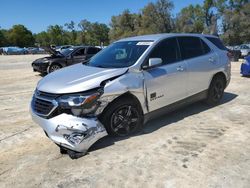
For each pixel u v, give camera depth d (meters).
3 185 3.38
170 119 5.50
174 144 4.31
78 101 3.87
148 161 3.80
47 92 4.07
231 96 7.37
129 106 4.49
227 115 5.69
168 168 3.60
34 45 100.44
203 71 5.80
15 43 94.94
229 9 55.03
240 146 4.18
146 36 5.52
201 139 4.48
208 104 6.33
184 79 5.34
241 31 47.91
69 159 3.95
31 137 4.84
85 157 3.97
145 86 4.62
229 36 48.84
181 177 3.38
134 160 3.84
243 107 6.26
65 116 3.87
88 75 4.31
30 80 12.15
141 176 3.44
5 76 13.85
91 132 3.94
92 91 4.00
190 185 3.21
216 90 6.36
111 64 4.83
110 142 4.43
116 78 4.29
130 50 5.03
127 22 75.50
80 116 3.91
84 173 3.57
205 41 6.14
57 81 4.27
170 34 5.48
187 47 5.62
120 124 4.46
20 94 8.76
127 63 4.70
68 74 4.53
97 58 5.37
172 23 62.09
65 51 14.22
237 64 17.59
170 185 3.23
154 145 4.29
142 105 4.65
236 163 3.66
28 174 3.61
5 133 5.07
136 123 4.66
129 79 4.41
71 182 3.38
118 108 4.35
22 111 6.59
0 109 6.83
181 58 5.40
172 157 3.88
